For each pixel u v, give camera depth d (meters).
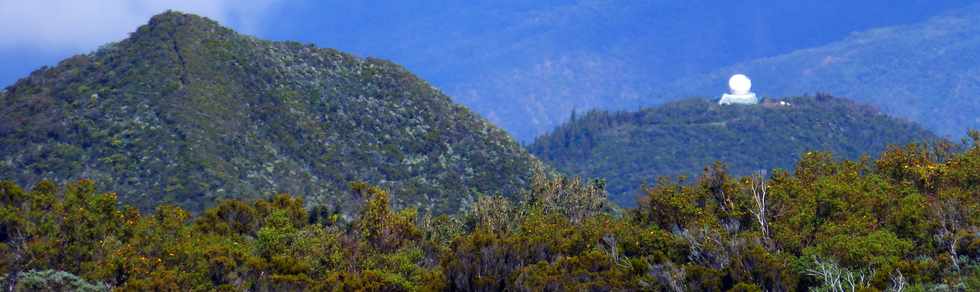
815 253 41.59
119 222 50.62
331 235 50.91
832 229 44.72
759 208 47.88
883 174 54.75
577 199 60.84
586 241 46.78
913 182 52.12
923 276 39.22
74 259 46.56
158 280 42.81
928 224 44.59
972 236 42.34
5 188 49.19
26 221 47.53
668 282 40.97
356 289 43.59
